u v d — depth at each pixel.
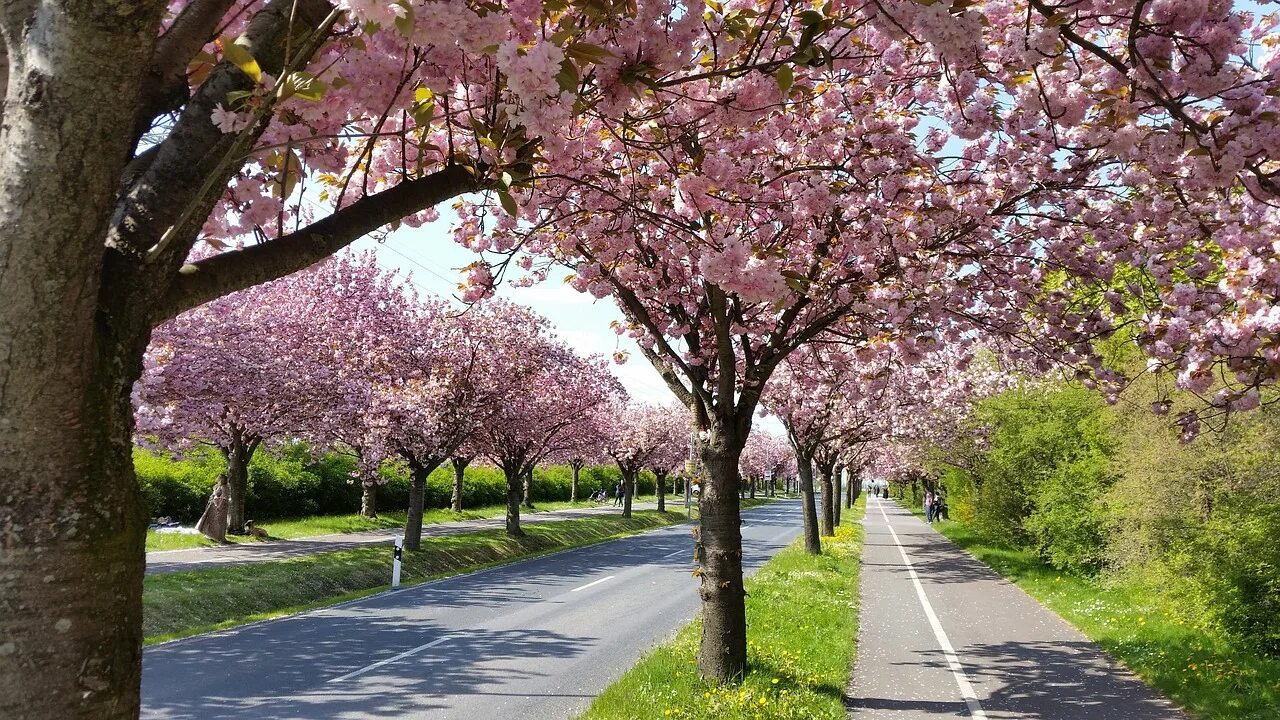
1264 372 5.92
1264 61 4.48
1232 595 10.30
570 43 2.88
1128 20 4.50
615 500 66.56
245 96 2.05
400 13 2.14
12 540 1.67
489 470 53.72
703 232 5.47
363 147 4.15
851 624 12.23
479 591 17.22
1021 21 5.38
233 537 23.73
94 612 1.76
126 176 2.10
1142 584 13.37
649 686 8.11
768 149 6.91
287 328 21.92
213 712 8.07
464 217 8.23
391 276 24.53
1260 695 7.73
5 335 1.63
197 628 12.36
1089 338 8.98
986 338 11.84
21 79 1.62
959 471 32.03
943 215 7.45
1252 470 10.21
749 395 8.91
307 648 11.16
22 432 1.67
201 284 2.18
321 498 35.56
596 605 15.48
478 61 3.22
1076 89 4.68
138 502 1.93
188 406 19.14
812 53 3.44
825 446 28.27
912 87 7.29
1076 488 17.11
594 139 6.13
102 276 1.84
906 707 7.95
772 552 27.45
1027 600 15.25
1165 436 11.34
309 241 2.50
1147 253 7.68
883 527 39.09
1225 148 4.03
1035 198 7.89
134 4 1.57
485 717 8.05
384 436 21.30
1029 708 7.92
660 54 3.45
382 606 15.01
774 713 7.09
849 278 8.22
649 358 9.81
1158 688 8.68
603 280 9.38
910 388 21.42
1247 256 5.96
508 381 23.48
